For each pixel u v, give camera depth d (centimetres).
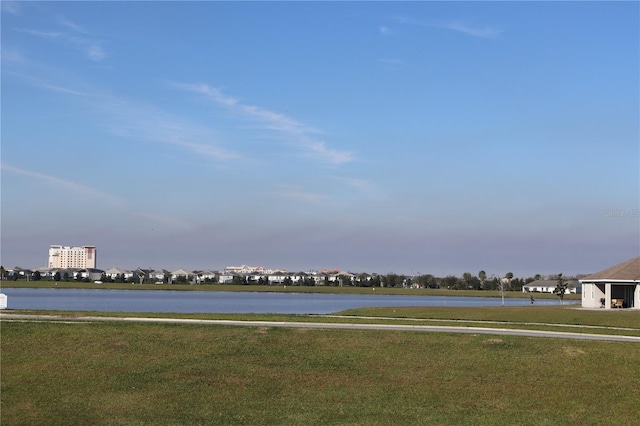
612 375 2869
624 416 2406
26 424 2258
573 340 3425
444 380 2820
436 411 2433
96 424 2267
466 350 3244
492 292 18975
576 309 6178
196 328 3684
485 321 4762
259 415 2372
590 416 2397
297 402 2528
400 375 2884
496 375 2881
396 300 14525
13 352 3139
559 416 2394
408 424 2286
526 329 4025
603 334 3800
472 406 2500
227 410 2428
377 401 2545
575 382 2788
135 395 2594
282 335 3522
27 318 4131
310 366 3003
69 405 2464
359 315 5238
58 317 4259
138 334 3497
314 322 4250
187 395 2600
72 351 3175
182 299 13462
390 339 3447
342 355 3169
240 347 3284
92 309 8231
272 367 2983
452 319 5028
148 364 2994
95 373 2858
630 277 6419
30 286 19700
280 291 19788
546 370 2941
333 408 2456
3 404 2466
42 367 2928
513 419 2352
